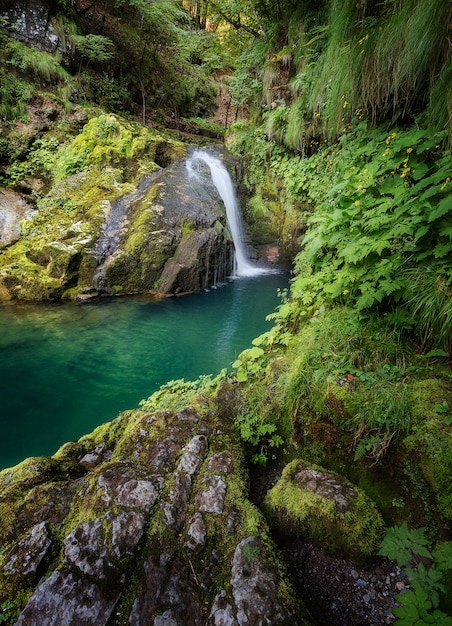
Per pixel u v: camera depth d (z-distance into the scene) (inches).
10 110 350.6
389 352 105.6
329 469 97.6
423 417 85.5
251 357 146.8
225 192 422.3
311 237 155.2
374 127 201.6
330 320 123.2
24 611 66.6
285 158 366.0
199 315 271.6
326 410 98.5
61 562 74.0
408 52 144.8
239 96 446.3
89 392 177.6
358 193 137.7
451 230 98.0
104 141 366.3
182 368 198.5
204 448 103.0
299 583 77.5
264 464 106.9
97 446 120.2
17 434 150.1
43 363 203.0
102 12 512.1
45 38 403.2
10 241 313.3
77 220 320.8
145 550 76.5
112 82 484.4
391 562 76.7
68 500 89.3
